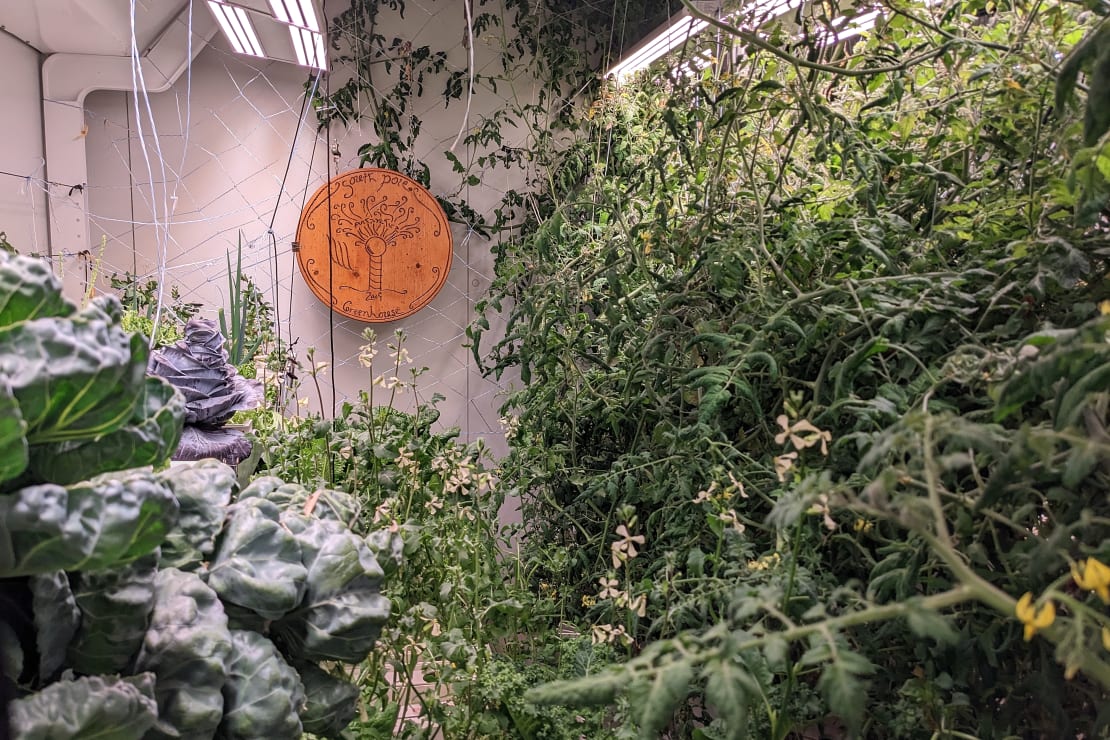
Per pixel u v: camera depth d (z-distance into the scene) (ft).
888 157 3.60
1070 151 2.67
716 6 4.00
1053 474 2.01
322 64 7.13
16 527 1.66
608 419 4.65
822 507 2.23
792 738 3.22
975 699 2.79
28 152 7.47
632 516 2.88
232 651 2.23
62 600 1.88
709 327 3.73
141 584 2.05
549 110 9.01
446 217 9.04
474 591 3.71
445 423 9.46
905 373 2.98
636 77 6.90
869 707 2.95
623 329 4.42
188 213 8.61
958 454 1.70
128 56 7.76
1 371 1.62
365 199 8.47
